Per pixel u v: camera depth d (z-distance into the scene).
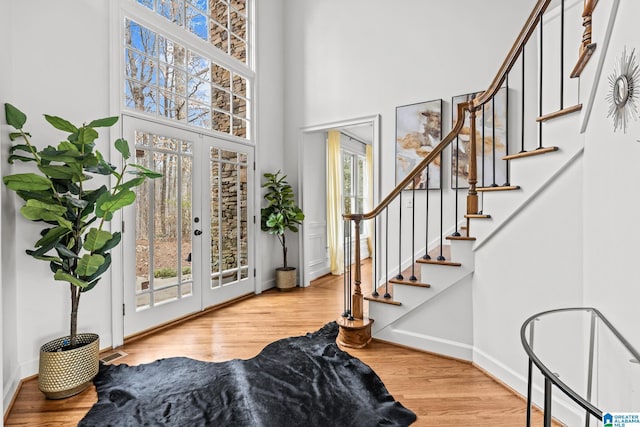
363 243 7.12
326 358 2.45
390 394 2.00
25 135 2.05
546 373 0.95
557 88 3.02
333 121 4.46
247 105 4.37
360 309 2.86
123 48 2.80
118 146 2.21
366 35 4.20
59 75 2.36
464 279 2.45
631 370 1.15
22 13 2.16
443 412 1.82
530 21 1.97
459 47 3.60
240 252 4.17
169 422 1.74
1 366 1.71
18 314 2.13
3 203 1.95
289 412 1.81
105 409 1.86
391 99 4.01
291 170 4.88
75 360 2.01
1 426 1.69
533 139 3.22
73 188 2.12
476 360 2.37
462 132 3.55
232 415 1.79
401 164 3.91
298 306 3.88
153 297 3.07
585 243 1.55
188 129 3.43
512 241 2.05
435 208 3.70
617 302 1.27
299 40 4.77
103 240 2.09
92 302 2.57
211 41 3.92
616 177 1.27
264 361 2.42
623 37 1.21
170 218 3.25
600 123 1.41
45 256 1.99
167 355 2.57
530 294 1.93
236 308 3.80
